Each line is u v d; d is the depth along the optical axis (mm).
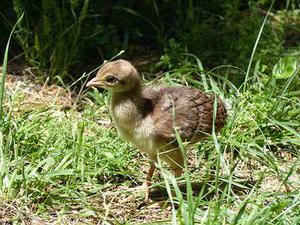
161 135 5492
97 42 8336
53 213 5484
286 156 6566
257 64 7242
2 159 5672
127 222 5266
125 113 5531
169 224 5191
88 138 6332
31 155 5898
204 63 8250
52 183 5656
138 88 5551
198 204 5164
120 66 5488
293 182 5852
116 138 6402
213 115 5555
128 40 8570
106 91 7266
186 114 5578
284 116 6758
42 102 7340
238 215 4926
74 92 7613
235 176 6133
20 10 7621
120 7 8539
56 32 7949
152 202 5719
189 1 8586
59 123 6629
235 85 7641
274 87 6938
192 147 6449
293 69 7324
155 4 8516
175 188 5078
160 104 5598
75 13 8242
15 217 5363
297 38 9039
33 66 7949
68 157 5816
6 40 8430
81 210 5520
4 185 5598
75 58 7965
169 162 5699
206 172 5906
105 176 6055
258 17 8555
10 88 7531
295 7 9688
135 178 6082
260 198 5293
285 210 5184
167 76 7141
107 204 5652
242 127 6648
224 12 8906
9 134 5914
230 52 8320
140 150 5766
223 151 6328
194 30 8367
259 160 6125
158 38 8297
